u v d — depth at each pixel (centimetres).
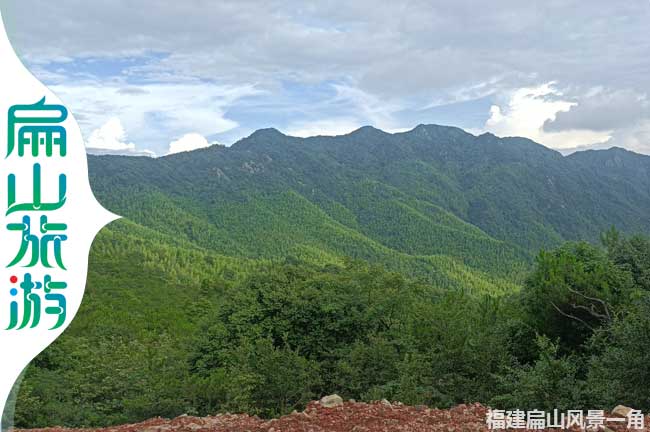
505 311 1905
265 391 1512
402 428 739
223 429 748
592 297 1650
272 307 2086
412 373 1460
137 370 1738
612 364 1095
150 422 833
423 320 1864
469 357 1483
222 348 2022
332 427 748
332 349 2038
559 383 1033
